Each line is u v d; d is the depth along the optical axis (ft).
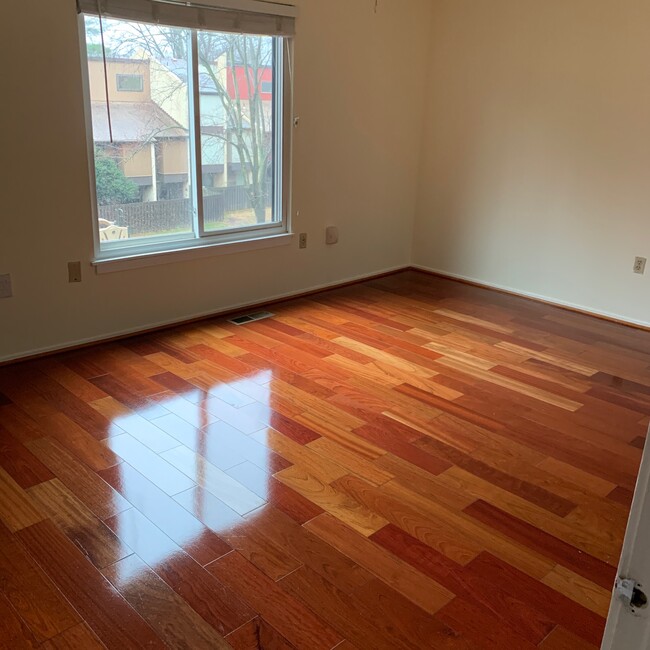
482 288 16.31
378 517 7.18
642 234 13.55
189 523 6.95
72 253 11.01
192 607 5.83
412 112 16.29
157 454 8.22
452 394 10.24
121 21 10.69
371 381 10.57
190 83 11.87
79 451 8.21
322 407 9.62
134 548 6.54
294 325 13.06
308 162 14.24
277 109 13.38
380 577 6.29
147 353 11.35
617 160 13.56
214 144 12.56
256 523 7.00
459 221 16.55
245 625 5.65
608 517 7.36
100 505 7.18
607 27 13.12
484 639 5.62
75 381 10.17
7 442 8.38
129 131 11.34
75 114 10.47
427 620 5.80
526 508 7.46
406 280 16.80
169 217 12.34
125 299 11.91
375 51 14.79
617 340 13.01
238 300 13.80
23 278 10.57
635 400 10.32
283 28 12.68
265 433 8.83
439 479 7.94
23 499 7.24
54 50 10.00
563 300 15.08
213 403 9.61
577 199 14.33
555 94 14.16
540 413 9.75
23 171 10.15
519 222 15.40
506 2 14.46
